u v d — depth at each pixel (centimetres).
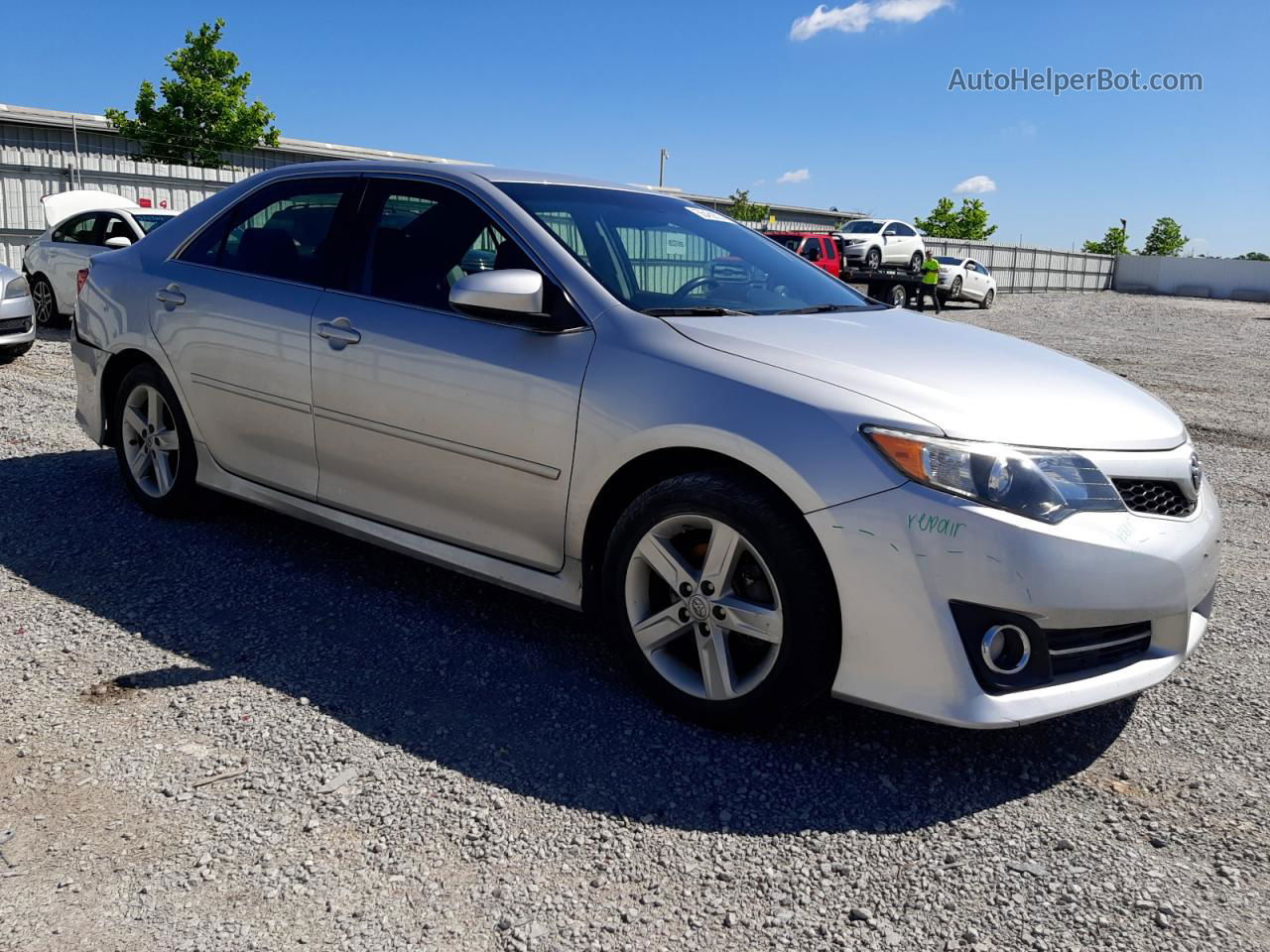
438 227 340
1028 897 213
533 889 211
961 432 245
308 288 362
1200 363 1430
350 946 192
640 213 365
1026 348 331
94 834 223
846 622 250
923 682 245
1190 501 274
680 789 249
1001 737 282
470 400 309
